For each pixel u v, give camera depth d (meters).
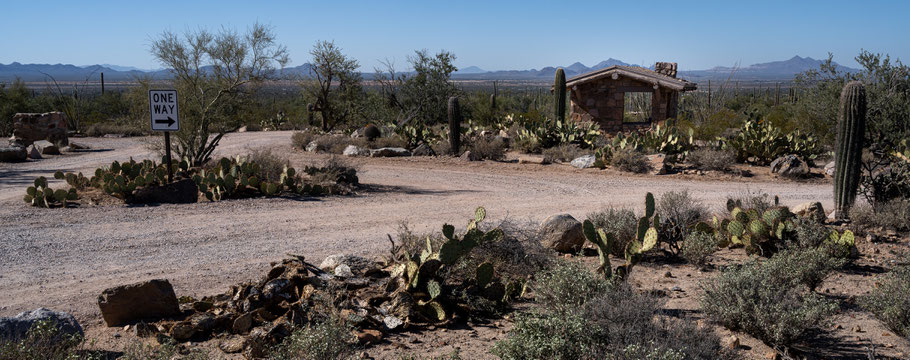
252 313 5.30
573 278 5.40
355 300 5.63
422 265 5.95
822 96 20.66
